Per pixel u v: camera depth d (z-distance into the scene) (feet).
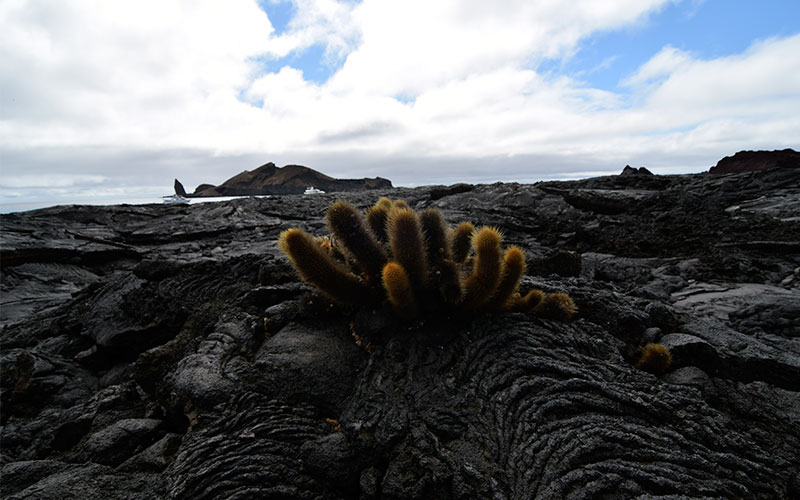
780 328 3.54
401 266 2.15
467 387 2.07
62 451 2.37
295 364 2.31
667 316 2.76
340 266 2.42
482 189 9.97
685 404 1.95
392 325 2.41
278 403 2.17
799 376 2.30
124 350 3.15
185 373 2.32
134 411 2.50
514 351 2.20
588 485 1.62
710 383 2.17
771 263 5.03
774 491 1.64
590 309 2.70
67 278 6.77
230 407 2.13
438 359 2.23
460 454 1.78
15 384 3.00
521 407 1.94
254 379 2.27
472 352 2.21
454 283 2.23
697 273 4.97
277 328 2.63
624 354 2.36
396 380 2.17
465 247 2.70
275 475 1.86
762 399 2.13
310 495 1.84
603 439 1.78
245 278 3.37
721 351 2.43
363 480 1.82
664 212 7.34
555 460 1.71
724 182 8.57
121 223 9.69
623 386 2.03
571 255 3.87
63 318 3.74
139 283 3.61
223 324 2.75
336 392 2.23
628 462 1.70
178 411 2.25
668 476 1.65
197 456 1.91
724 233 6.22
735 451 1.78
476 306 2.32
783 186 8.15
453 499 1.67
